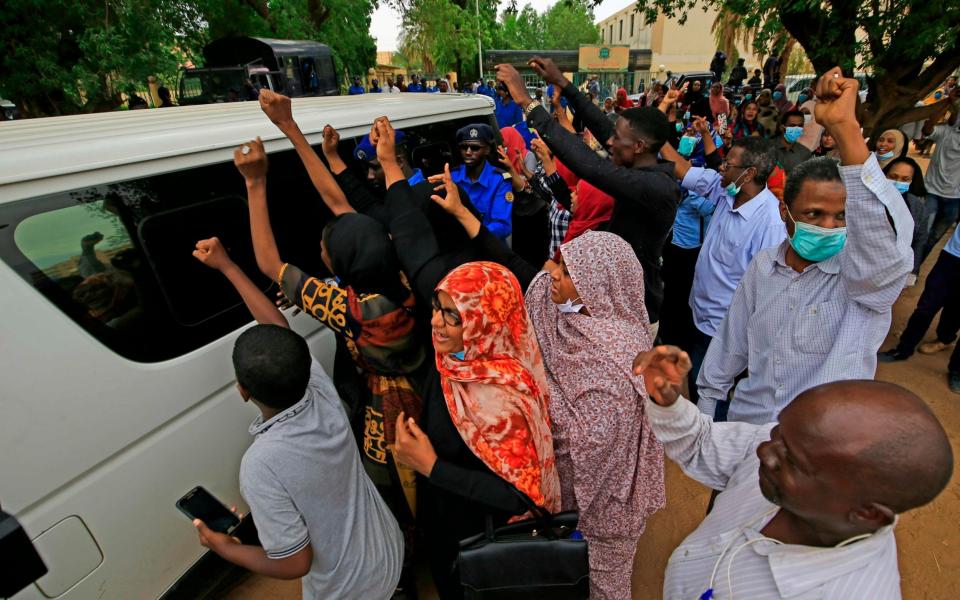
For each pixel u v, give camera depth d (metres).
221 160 1.98
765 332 1.88
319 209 2.48
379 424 1.93
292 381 1.37
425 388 1.67
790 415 0.87
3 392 1.33
